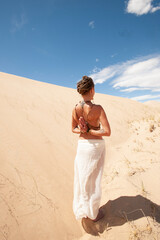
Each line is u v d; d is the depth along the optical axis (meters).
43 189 2.23
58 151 3.35
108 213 1.95
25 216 1.78
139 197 2.10
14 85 7.15
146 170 2.70
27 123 3.99
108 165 3.42
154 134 4.35
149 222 1.72
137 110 8.56
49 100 6.35
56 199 2.14
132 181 2.46
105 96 11.52
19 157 2.64
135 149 3.82
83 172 1.66
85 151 1.66
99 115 1.58
